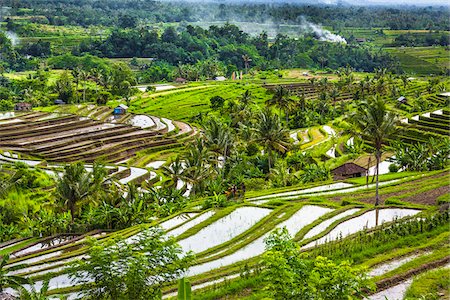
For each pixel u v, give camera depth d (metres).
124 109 126.31
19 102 140.00
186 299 17.66
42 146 87.69
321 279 18.72
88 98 146.25
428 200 46.09
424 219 35.19
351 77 171.25
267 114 73.00
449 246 29.70
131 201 55.72
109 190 56.47
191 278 29.97
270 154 74.06
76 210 52.84
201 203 53.09
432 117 97.69
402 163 69.44
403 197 47.94
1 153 81.38
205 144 71.56
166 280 22.72
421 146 72.25
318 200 49.09
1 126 99.44
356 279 19.22
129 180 71.56
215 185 61.62
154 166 85.69
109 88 158.00
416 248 29.66
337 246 31.69
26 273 34.38
